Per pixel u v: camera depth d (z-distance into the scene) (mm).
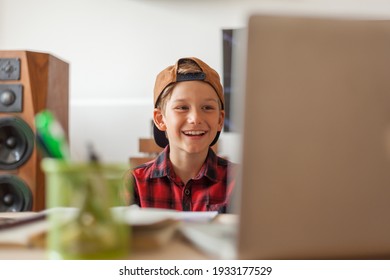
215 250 391
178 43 2342
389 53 335
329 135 337
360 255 352
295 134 336
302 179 339
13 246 424
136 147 2346
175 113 948
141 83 2363
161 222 471
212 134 964
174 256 400
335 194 342
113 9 2367
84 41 2383
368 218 345
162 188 965
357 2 2223
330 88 335
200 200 953
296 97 334
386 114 338
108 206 378
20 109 1491
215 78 968
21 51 1510
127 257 395
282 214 341
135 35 2361
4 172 1464
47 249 416
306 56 333
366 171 341
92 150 375
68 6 2387
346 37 334
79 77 2379
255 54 331
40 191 1485
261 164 337
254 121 334
